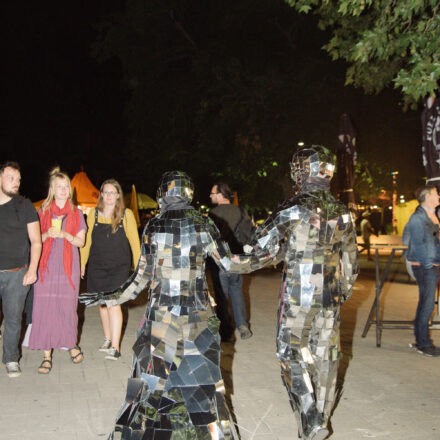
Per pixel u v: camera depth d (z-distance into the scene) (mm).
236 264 3258
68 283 5289
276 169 18875
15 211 5043
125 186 36406
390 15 7848
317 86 17859
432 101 7117
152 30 22750
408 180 20641
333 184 14250
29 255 5258
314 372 3367
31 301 5355
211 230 3238
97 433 3752
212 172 22172
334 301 3340
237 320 6688
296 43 20422
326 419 3387
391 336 6988
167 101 22828
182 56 23234
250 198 20562
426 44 7488
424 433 3826
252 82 19062
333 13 11359
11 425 3879
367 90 11672
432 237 6059
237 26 20109
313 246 3301
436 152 7078
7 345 5125
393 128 18594
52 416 4059
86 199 15688
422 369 5453
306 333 3309
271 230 3326
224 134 20312
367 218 19875
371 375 5219
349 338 6852
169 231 3180
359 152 18672
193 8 22125
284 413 4168
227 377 5086
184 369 3061
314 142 17844
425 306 6074
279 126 19312
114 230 5641
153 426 2986
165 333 3096
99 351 6008
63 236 5254
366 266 17688
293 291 3309
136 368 3160
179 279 3146
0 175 5074
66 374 5141
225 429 3031
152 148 23641
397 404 4406
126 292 3273
